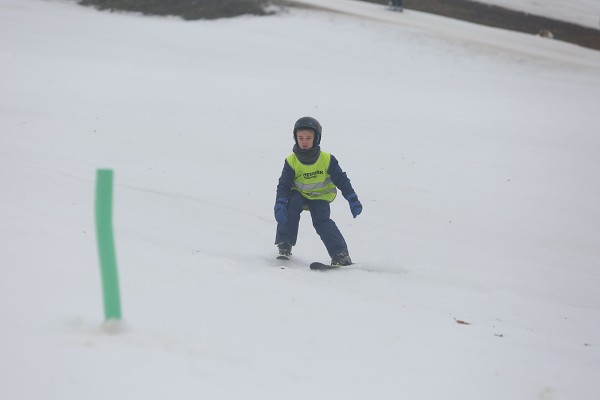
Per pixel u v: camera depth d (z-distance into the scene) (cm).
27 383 1093
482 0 16375
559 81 10262
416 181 4269
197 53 9819
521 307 2134
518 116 6906
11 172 3419
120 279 1839
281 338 1488
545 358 1568
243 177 3962
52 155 3972
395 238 3169
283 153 4641
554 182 4525
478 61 11012
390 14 13925
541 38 14138
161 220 2939
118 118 5294
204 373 1200
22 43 9469
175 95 6384
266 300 1761
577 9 16825
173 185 3616
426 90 8075
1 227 2314
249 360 1309
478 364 1473
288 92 6975
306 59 9994
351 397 1217
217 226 2972
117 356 1214
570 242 3347
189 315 1570
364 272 2336
